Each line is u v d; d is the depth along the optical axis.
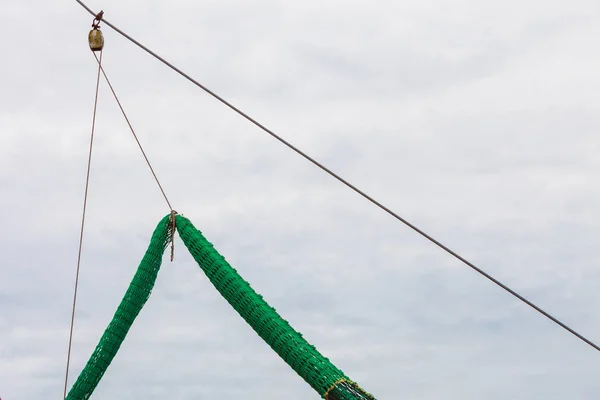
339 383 14.23
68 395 16.14
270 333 14.95
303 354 14.59
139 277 16.14
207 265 15.76
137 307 16.16
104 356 16.02
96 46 16.66
